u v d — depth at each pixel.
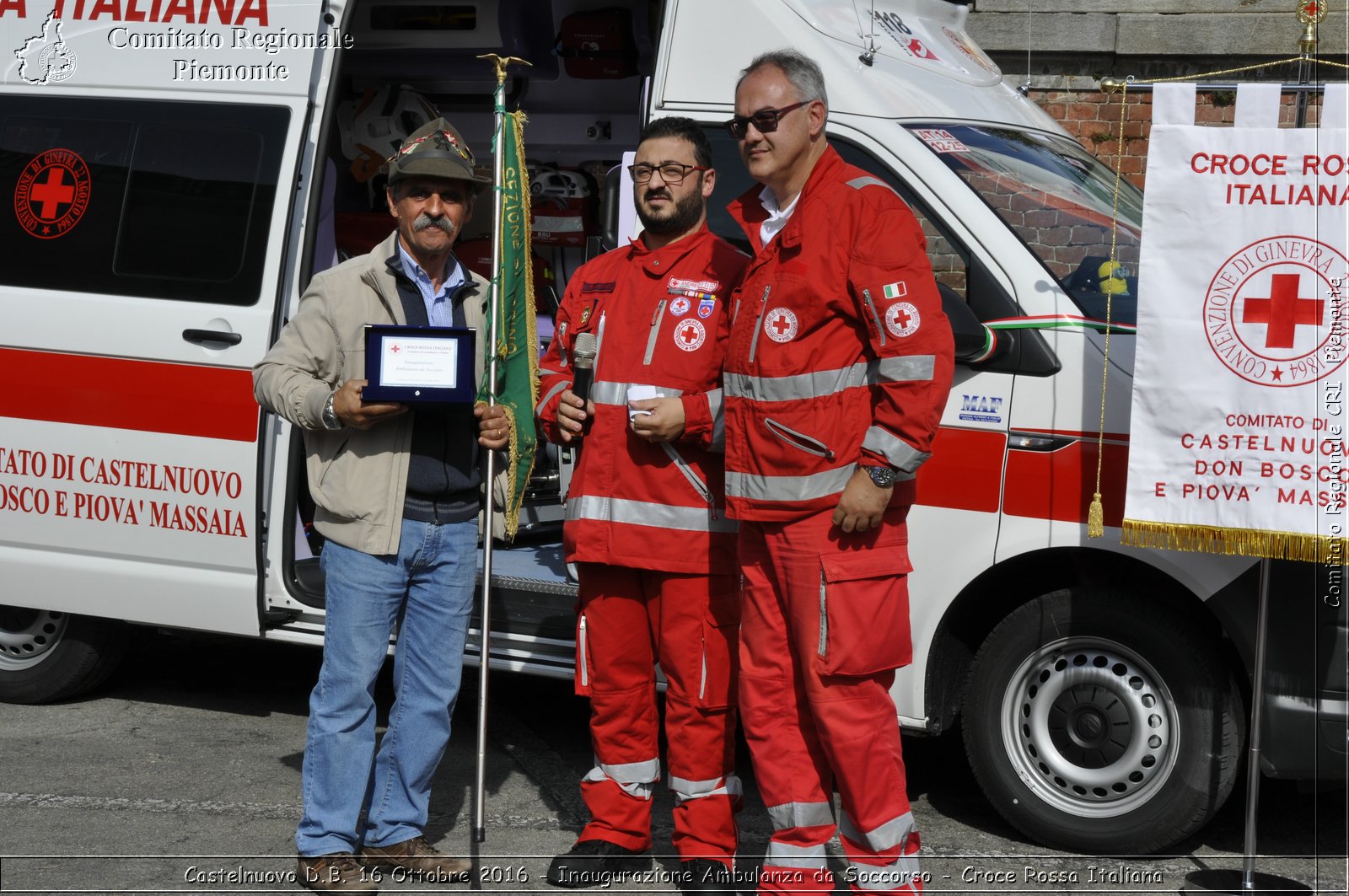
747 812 4.60
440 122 3.78
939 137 4.46
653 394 3.70
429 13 6.18
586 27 6.04
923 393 3.29
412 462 3.78
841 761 3.46
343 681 3.76
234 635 5.03
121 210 5.04
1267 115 3.64
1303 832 4.47
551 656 4.71
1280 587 3.94
